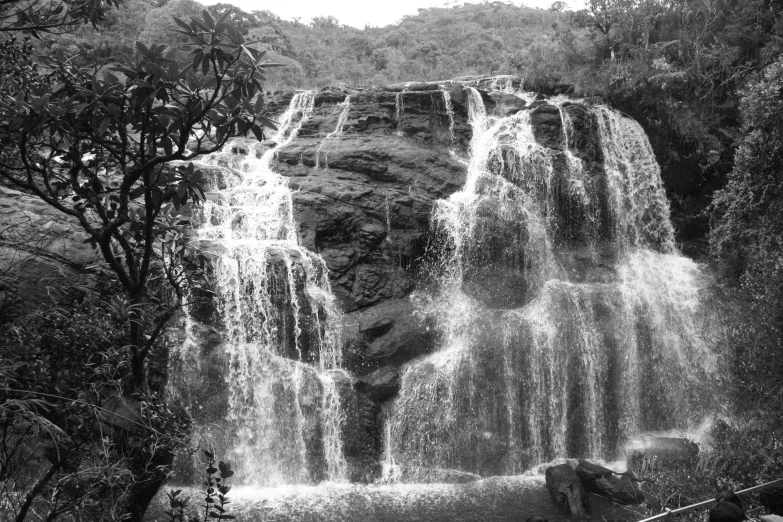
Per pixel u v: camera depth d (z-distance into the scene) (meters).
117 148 5.90
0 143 4.75
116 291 5.65
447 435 14.71
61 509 4.42
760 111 12.15
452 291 16.92
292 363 14.60
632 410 16.08
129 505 4.86
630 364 16.31
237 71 4.79
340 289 15.74
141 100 4.57
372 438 14.33
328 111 20.05
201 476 12.95
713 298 16.91
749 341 11.67
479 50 42.56
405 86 20.36
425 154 18.19
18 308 5.55
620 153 20.25
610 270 18.38
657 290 17.94
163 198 5.04
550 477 12.57
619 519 11.38
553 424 15.47
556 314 16.42
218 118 4.86
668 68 20.14
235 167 17.91
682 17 21.55
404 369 15.32
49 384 4.55
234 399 13.84
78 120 4.84
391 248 16.69
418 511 11.98
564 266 18.17
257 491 13.12
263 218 16.14
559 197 18.92
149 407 4.93
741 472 10.05
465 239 17.33
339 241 16.34
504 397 15.23
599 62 22.73
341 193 16.55
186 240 5.53
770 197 12.60
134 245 5.55
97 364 5.01
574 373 15.86
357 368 14.95
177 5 28.41
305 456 13.91
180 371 13.43
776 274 11.41
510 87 22.78
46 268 10.72
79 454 4.68
